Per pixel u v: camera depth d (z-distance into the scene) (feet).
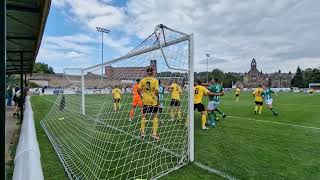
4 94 5.74
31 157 4.00
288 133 25.50
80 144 20.81
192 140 16.40
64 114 40.70
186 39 16.99
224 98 97.66
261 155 17.63
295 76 319.68
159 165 15.39
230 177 13.56
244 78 367.86
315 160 16.47
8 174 14.19
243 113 44.21
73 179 13.56
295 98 96.22
